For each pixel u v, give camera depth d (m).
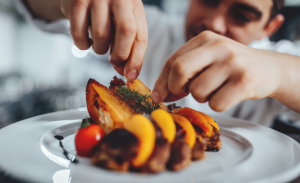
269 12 0.54
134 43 0.25
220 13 0.51
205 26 0.52
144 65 0.73
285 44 0.75
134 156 0.19
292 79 0.27
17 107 0.85
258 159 0.22
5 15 1.31
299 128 0.58
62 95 1.00
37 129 0.27
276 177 0.18
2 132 0.25
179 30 0.76
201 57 0.20
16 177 0.17
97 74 1.41
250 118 0.65
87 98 0.27
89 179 0.17
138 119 0.20
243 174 0.19
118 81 0.30
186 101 0.62
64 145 0.25
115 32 0.25
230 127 0.33
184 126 0.23
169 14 1.33
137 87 0.31
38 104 0.93
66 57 1.54
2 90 0.88
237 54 0.20
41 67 1.57
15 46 1.41
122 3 0.24
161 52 0.73
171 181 0.18
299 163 0.21
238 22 0.51
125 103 0.26
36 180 0.17
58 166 0.19
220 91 0.20
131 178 0.18
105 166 0.19
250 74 0.20
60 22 0.53
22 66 1.48
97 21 0.24
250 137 0.28
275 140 0.27
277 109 0.64
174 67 0.21
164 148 0.20
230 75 0.20
